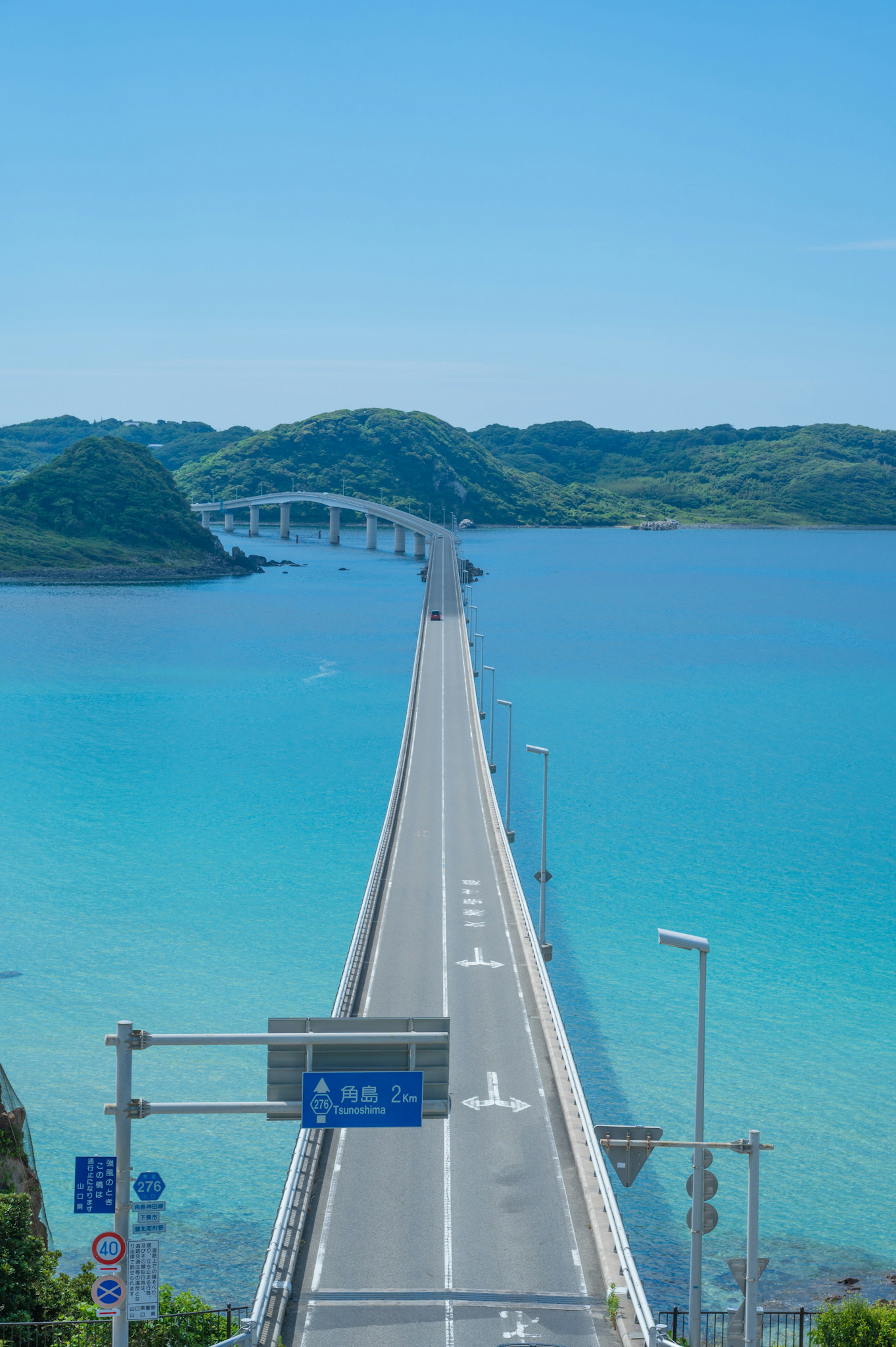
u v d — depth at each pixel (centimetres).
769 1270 4522
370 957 6116
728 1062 6225
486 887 7506
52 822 11262
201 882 9456
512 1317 3039
